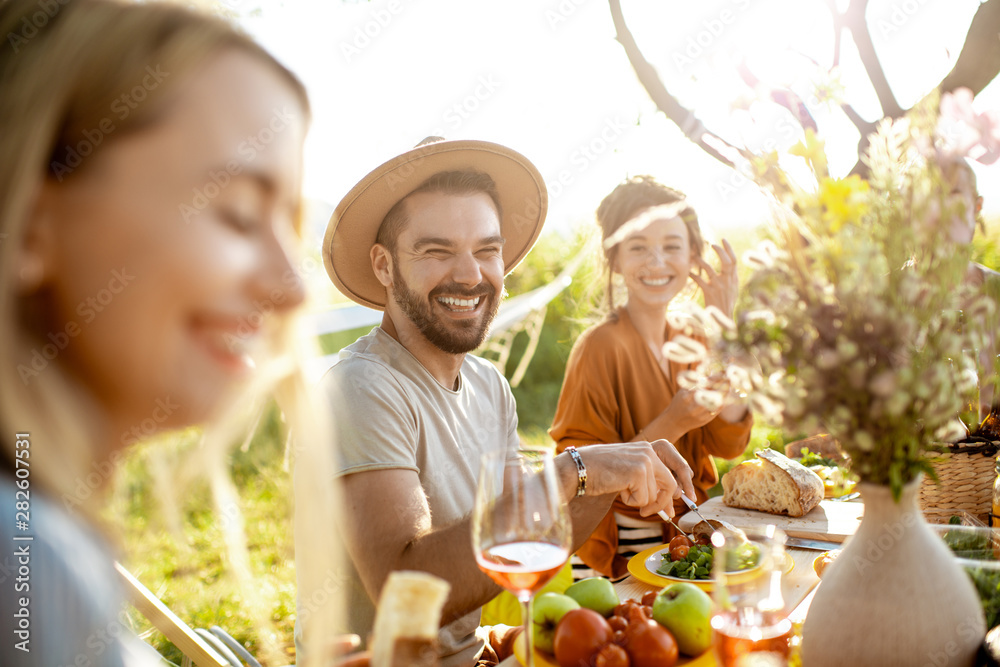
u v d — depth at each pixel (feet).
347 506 4.89
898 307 2.97
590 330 8.90
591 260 10.49
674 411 7.90
